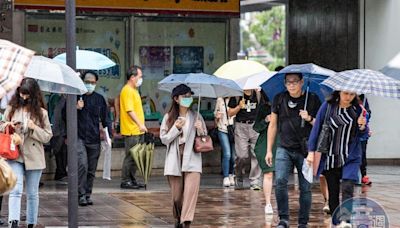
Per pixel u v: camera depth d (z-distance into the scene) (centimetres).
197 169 1955
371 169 3428
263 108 2205
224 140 2867
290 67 1958
